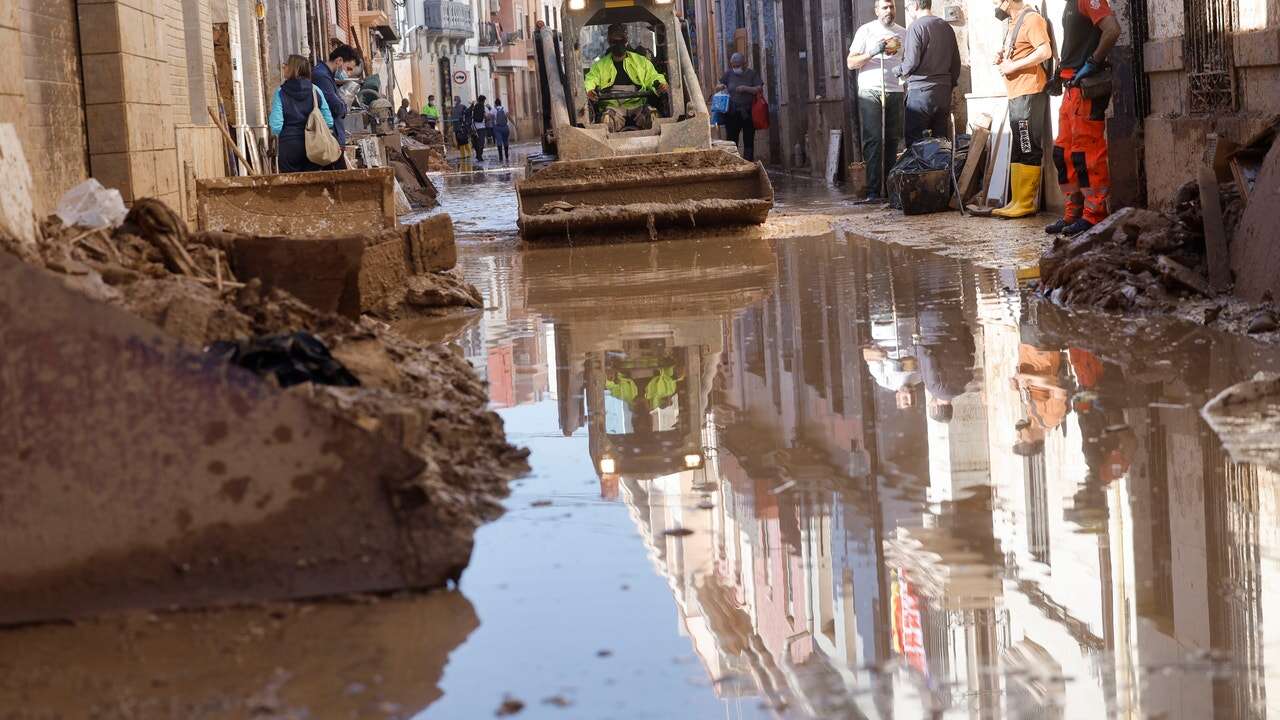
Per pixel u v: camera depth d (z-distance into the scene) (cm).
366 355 562
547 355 759
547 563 407
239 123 1931
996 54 1415
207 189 1159
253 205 1166
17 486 368
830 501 464
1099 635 343
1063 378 629
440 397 561
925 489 472
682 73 1652
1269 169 771
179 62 1380
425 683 321
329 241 723
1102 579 381
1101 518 431
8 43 746
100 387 371
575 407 627
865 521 441
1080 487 462
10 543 368
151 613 373
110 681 326
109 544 372
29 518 369
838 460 514
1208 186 827
